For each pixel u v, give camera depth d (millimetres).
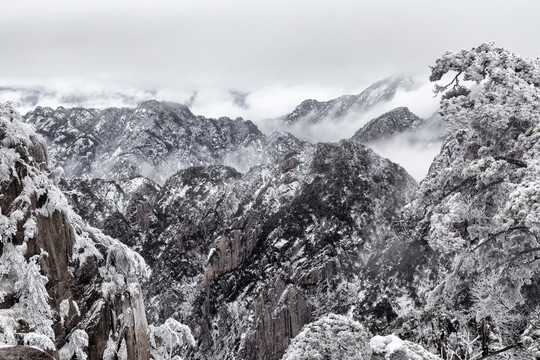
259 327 107688
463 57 23875
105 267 15180
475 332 21844
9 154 12898
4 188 12695
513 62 22938
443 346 19641
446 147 88125
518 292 21297
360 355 11578
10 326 11219
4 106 13680
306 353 11508
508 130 23031
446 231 21250
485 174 21250
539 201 14836
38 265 12523
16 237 12453
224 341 117625
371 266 100500
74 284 13969
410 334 21984
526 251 20172
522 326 21828
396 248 93500
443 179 25016
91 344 13555
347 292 110938
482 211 22172
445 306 22797
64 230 14133
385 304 81750
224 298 126375
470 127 23781
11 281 12086
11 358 3455
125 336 14594
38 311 12078
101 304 14078
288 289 112188
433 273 81125
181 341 15977
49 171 14914
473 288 23125
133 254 15766
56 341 12719
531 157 20609
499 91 22141
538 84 23094
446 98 24469
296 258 125438
